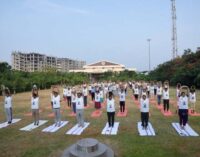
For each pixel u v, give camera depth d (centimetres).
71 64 17312
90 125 1666
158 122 1742
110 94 1598
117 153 1109
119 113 2122
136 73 9294
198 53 5491
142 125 1563
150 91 3666
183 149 1153
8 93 1747
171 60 7062
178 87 2353
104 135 1406
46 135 1421
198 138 1330
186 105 1535
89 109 2397
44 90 5509
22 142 1291
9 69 5725
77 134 1436
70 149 947
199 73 4659
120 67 10800
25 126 1652
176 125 1634
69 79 7225
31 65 14338
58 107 1650
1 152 1146
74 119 1881
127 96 3731
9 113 1742
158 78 7006
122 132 1469
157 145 1212
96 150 916
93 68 10912
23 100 3328
